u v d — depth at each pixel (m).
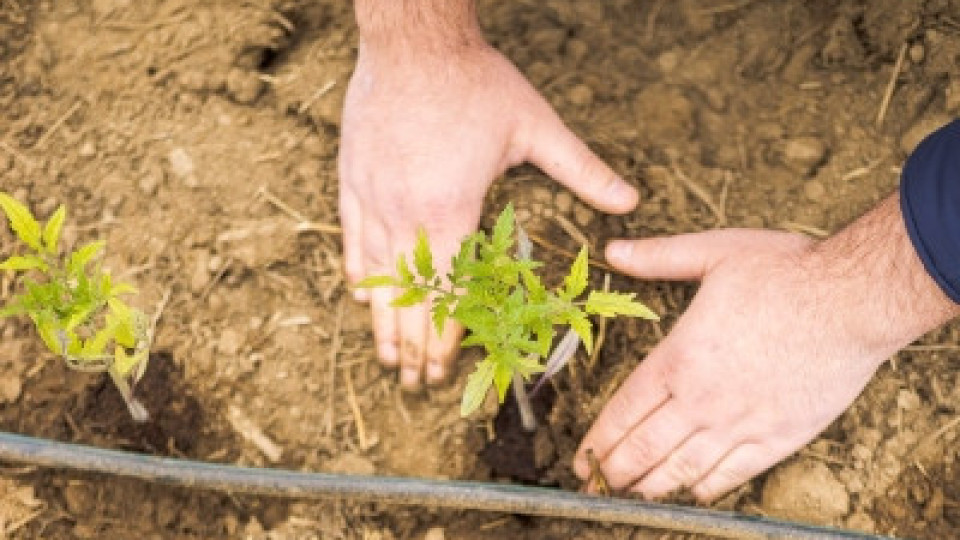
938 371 1.03
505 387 0.87
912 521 1.00
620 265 1.04
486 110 1.04
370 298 1.04
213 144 1.08
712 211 1.07
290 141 1.08
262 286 1.05
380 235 1.03
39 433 1.01
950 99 1.08
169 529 1.00
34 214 1.06
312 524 1.01
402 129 1.03
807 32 1.11
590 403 1.03
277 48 1.11
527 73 1.10
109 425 1.02
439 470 1.02
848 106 1.09
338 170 1.07
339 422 1.03
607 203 1.05
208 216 1.06
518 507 0.99
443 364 1.02
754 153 1.09
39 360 1.03
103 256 1.05
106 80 1.09
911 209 0.92
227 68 1.10
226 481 0.99
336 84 1.09
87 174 1.07
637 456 1.00
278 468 1.01
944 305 0.95
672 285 1.05
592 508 0.98
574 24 1.11
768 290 0.99
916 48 1.10
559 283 1.05
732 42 1.11
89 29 1.11
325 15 1.11
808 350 0.98
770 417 0.99
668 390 1.00
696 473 1.00
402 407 1.03
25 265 0.91
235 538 1.00
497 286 0.88
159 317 1.04
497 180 1.07
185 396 1.02
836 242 0.99
